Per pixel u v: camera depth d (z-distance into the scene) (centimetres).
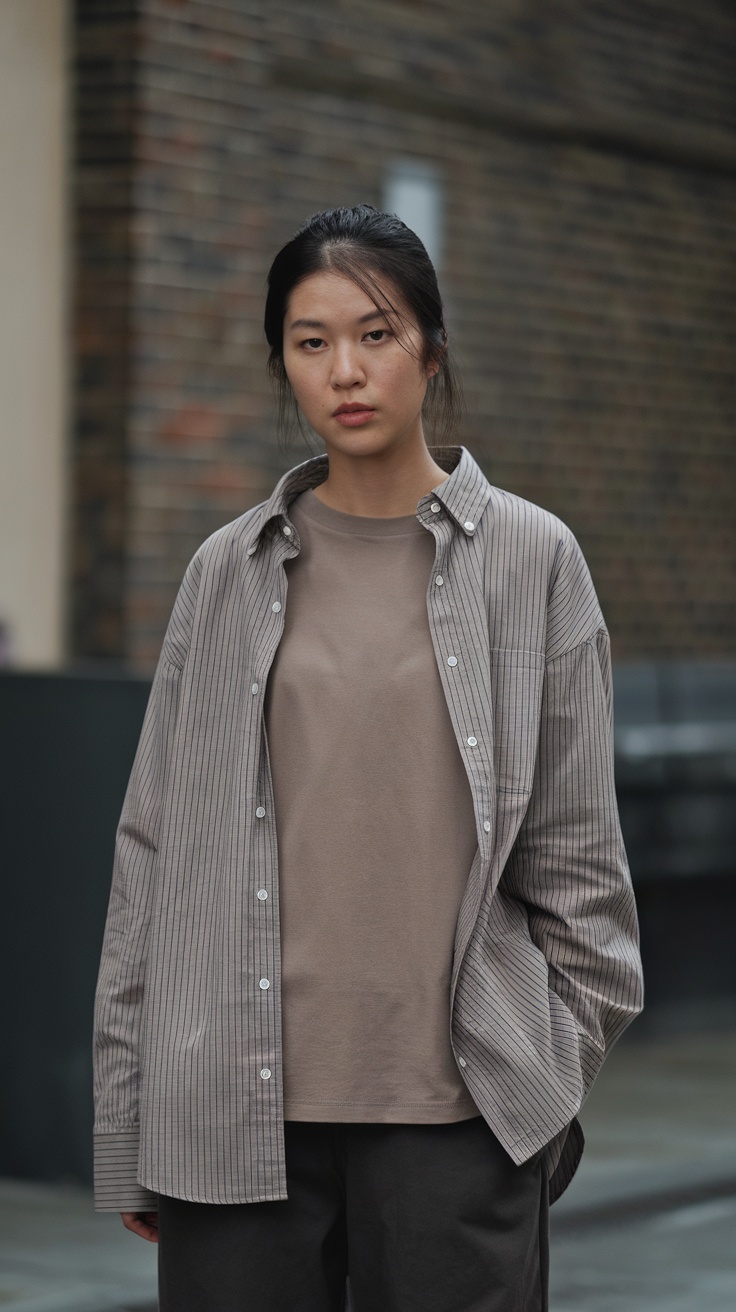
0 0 1259
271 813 421
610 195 1714
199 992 426
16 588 1280
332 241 414
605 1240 960
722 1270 912
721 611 1855
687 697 1541
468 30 1557
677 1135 1188
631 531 1753
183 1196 418
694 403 1814
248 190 1373
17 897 1073
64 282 1304
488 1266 410
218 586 441
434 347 423
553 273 1662
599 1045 430
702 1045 1501
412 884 414
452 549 427
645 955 1513
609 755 434
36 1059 1066
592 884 430
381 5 1483
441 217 1555
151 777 446
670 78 1748
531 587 429
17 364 1276
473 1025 409
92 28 1298
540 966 421
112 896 450
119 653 1292
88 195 1300
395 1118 410
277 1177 413
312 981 414
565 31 1645
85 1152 1051
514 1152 407
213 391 1346
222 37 1348
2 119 1263
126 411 1292
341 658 423
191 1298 424
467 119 1573
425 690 419
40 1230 977
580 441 1697
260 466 1379
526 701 423
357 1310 425
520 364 1636
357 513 437
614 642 1739
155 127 1300
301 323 416
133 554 1292
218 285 1350
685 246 1795
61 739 1059
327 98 1443
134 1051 438
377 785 417
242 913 418
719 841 1518
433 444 457
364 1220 415
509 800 419
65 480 1309
